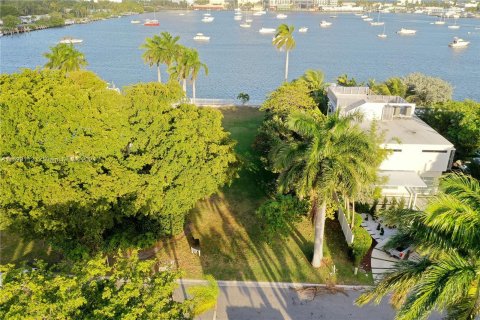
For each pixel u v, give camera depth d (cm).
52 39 15425
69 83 2803
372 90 5088
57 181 2256
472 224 1250
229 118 5688
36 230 2197
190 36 17150
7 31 16438
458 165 3797
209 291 1941
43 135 2309
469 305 1239
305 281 2427
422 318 1162
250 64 11269
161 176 2447
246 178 3788
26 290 1401
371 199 3103
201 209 3259
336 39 17262
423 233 1377
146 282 1542
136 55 12512
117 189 2341
